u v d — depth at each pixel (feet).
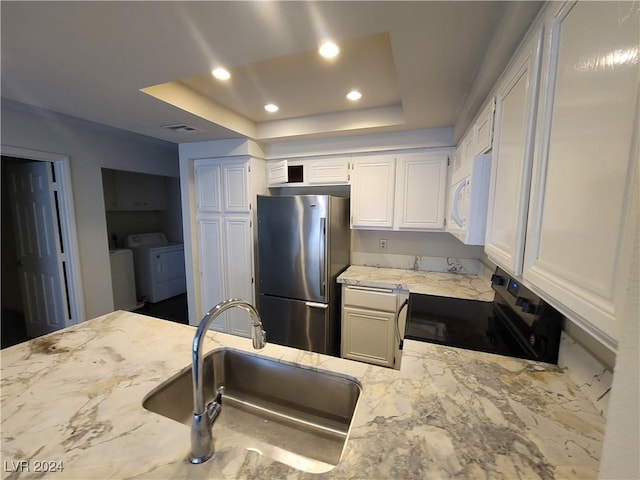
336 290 9.16
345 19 3.50
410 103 6.15
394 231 9.96
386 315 8.29
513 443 2.40
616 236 1.42
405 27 3.60
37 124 8.71
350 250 10.46
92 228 10.43
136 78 5.07
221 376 4.27
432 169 8.41
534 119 2.53
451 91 5.47
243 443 3.50
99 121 7.46
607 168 1.52
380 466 2.20
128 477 2.15
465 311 5.74
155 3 3.20
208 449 2.34
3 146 7.98
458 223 5.08
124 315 5.41
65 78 5.06
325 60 5.42
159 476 2.15
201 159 10.19
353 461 2.24
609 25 1.55
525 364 3.67
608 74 1.54
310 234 8.54
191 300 10.88
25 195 10.05
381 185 8.96
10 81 5.17
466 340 4.42
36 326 10.89
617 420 1.16
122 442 2.47
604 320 1.50
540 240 2.37
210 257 10.54
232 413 3.96
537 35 2.49
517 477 2.09
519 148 2.82
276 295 9.29
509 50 3.26
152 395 3.24
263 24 3.63
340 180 9.40
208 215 10.37
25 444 2.44
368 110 8.02
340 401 3.61
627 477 1.11
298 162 9.86
